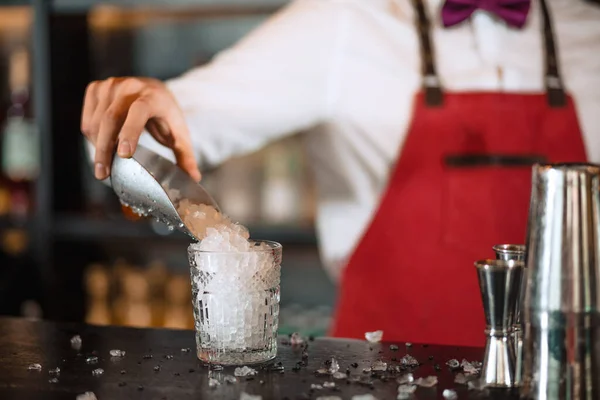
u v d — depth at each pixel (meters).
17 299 2.81
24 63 2.83
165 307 2.83
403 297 1.77
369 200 1.84
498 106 1.73
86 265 2.96
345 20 1.75
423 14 1.79
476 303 1.72
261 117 1.71
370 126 1.77
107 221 2.75
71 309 2.91
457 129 1.73
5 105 2.87
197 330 1.05
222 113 1.68
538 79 1.77
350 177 1.83
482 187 1.73
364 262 1.81
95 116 1.27
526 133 1.74
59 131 2.81
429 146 1.74
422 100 1.74
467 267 1.73
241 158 2.76
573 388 0.84
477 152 1.73
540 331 0.85
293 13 1.80
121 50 2.87
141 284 2.81
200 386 0.95
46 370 1.02
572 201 0.84
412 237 1.76
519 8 1.76
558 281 0.84
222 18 2.81
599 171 0.85
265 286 1.03
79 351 1.11
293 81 1.73
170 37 2.85
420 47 1.77
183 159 1.34
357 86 1.75
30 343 1.16
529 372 0.86
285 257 2.87
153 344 1.15
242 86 1.71
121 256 2.97
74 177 2.86
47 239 2.76
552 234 0.84
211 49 2.83
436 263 1.75
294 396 0.91
